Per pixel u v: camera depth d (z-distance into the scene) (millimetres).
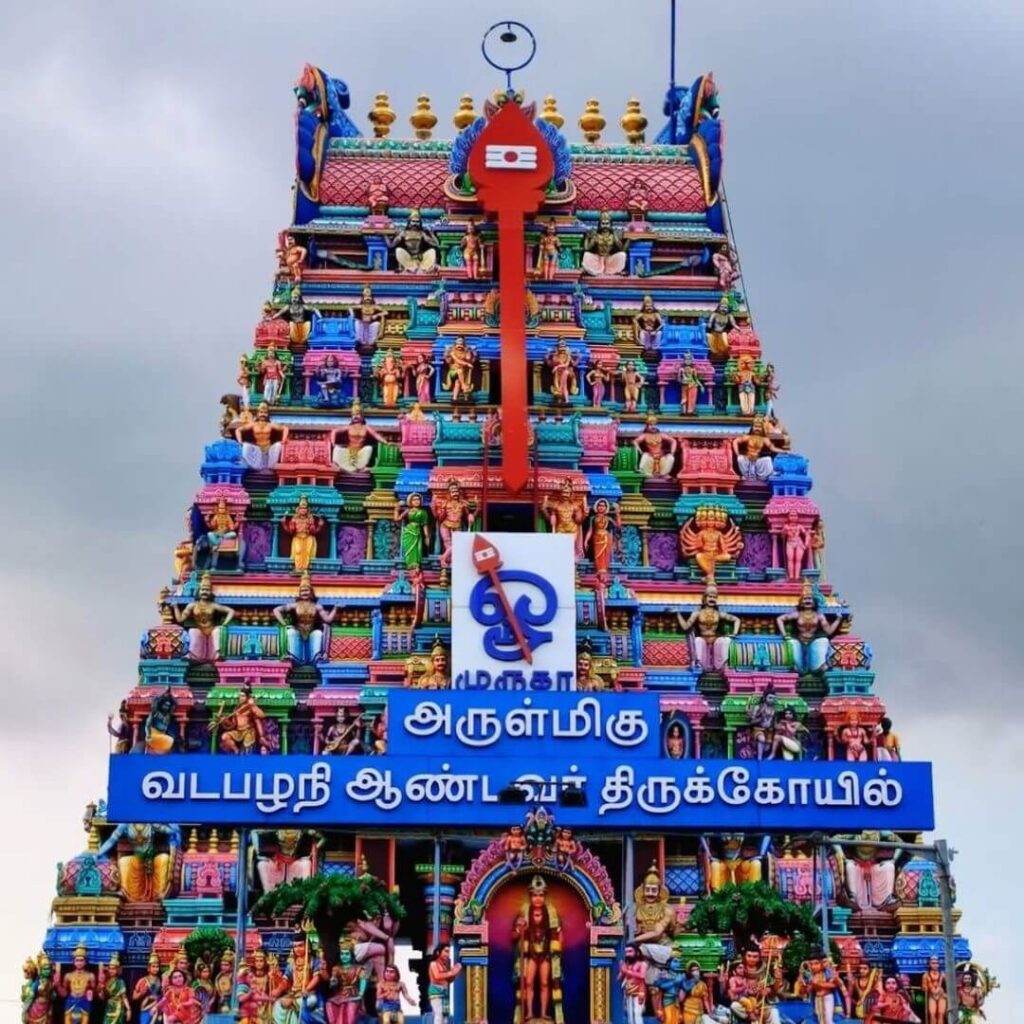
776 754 73000
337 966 62750
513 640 71750
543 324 81062
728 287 84312
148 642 73562
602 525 76062
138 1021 67938
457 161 84125
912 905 70875
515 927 64938
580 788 67250
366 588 75938
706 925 66000
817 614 76062
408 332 81500
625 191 86688
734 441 79562
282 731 73188
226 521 76562
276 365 80438
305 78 87625
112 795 66438
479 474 76000
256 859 70250
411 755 67312
